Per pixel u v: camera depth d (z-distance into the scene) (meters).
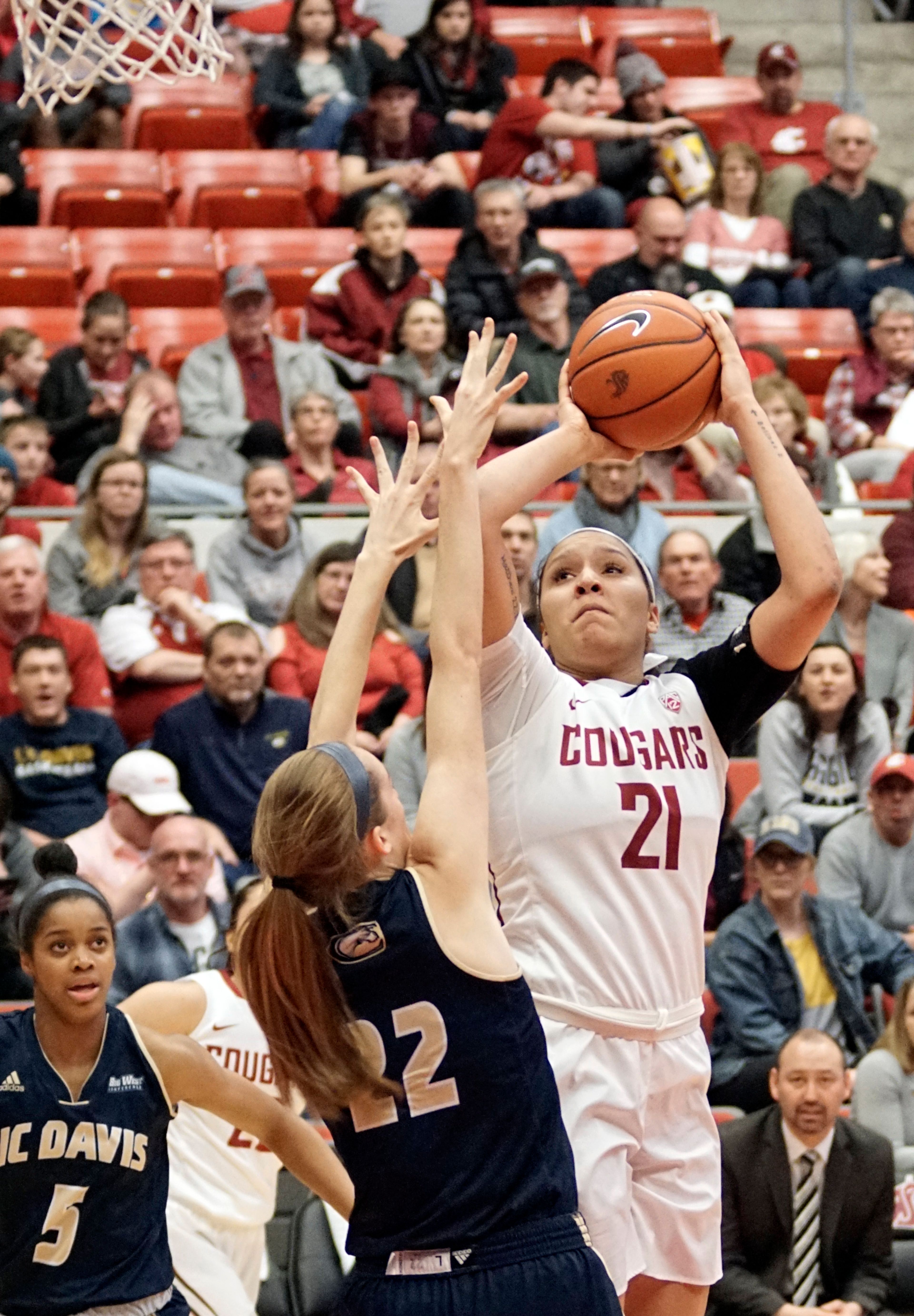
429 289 12.05
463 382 3.37
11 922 6.78
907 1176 6.87
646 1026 3.50
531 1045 3.15
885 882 8.20
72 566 9.17
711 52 16.47
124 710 8.92
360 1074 3.02
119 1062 4.22
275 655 8.83
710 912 8.16
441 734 3.24
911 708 9.52
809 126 15.29
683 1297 3.62
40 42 7.27
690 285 12.35
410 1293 3.03
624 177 14.12
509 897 3.61
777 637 3.56
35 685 8.12
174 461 10.34
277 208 13.84
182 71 5.67
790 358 12.41
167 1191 4.36
